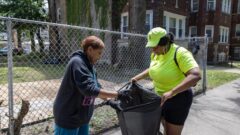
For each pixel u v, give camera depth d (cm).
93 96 263
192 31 2659
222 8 2623
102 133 466
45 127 458
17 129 393
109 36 1227
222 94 855
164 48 303
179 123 316
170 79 305
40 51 977
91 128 476
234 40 3092
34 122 470
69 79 269
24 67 1004
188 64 288
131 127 283
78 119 282
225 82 1136
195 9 2625
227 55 2767
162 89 316
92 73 279
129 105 287
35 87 774
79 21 1608
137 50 1152
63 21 1728
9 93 391
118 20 1700
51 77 913
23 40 1007
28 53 984
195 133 492
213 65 2269
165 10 2164
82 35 995
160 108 287
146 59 1103
